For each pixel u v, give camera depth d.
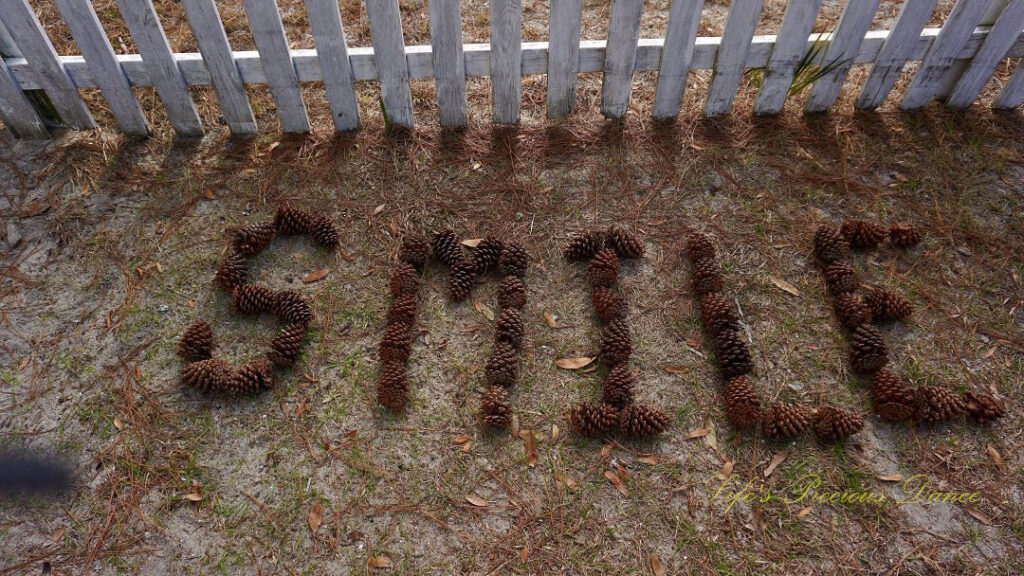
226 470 2.33
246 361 2.64
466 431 2.45
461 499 2.28
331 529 2.21
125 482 2.29
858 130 3.55
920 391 2.49
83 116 3.37
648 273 2.96
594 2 4.26
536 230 3.13
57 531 2.17
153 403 2.50
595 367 2.64
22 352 2.62
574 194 3.28
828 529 2.22
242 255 2.91
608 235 3.02
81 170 3.28
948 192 3.27
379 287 2.89
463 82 3.35
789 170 3.37
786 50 3.29
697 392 2.57
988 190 3.27
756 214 3.20
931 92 3.56
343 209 3.19
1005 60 3.85
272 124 3.55
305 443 2.41
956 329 2.77
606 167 3.39
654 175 3.36
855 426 2.39
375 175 3.33
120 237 3.03
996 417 2.46
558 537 2.20
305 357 2.65
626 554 2.17
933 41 3.31
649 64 3.35
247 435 2.42
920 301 2.86
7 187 3.20
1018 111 3.62
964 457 2.40
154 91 3.64
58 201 3.15
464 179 3.33
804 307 2.85
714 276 2.82
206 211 3.16
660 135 3.54
